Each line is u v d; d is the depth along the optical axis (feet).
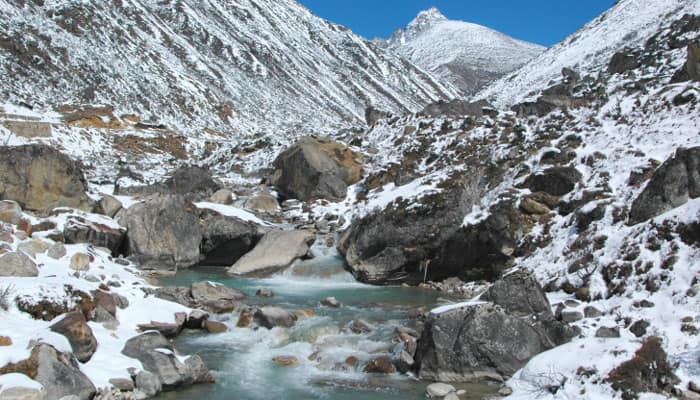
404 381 26.58
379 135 80.79
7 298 26.04
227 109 205.46
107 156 101.19
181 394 24.49
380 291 44.21
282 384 26.03
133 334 28.45
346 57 437.17
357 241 49.03
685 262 29.58
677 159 34.53
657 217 33.35
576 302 31.81
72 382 21.65
